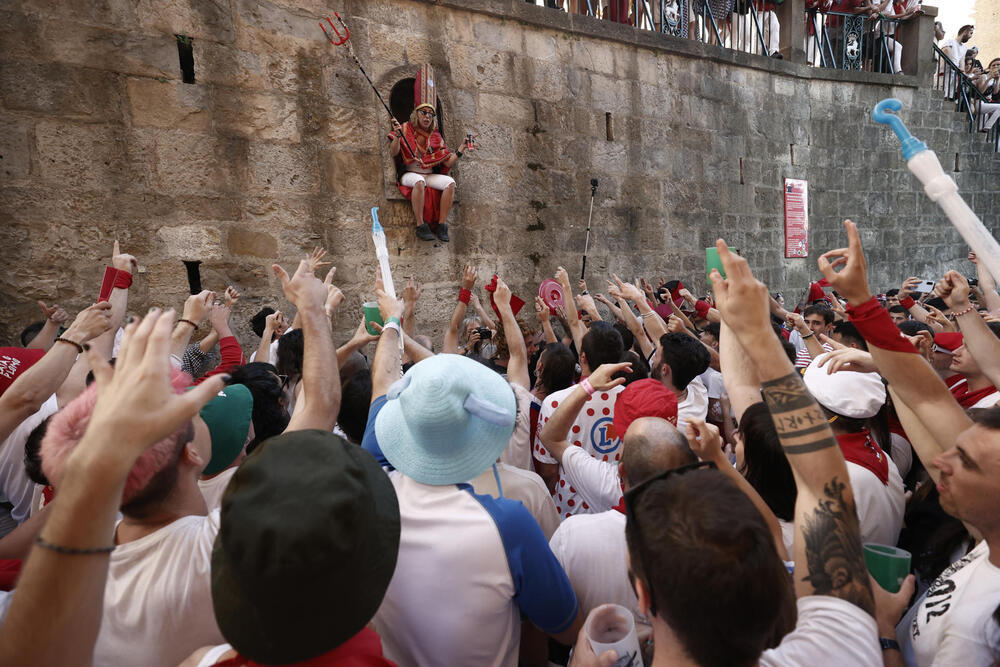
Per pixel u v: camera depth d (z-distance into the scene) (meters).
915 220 11.77
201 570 1.13
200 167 5.08
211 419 1.66
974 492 1.15
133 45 4.72
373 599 0.94
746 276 1.08
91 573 0.74
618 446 2.45
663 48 8.34
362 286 6.05
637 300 3.82
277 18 5.45
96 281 4.62
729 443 3.57
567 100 7.57
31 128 4.34
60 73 4.44
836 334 3.47
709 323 5.02
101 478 0.72
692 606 0.80
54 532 0.72
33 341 2.92
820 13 10.60
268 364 2.47
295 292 1.63
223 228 5.21
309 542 0.82
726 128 9.30
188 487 1.26
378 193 6.14
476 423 1.41
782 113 10.03
